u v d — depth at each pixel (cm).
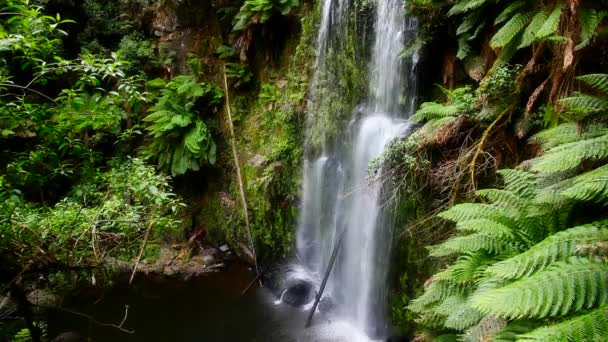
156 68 1115
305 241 849
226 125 1032
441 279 392
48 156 405
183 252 963
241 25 935
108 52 1095
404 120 688
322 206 809
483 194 414
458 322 352
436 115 570
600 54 434
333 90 804
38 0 930
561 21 451
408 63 680
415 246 577
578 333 231
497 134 518
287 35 948
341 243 750
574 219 346
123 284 848
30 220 390
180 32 1109
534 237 359
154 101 1055
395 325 625
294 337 689
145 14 1116
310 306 774
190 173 1032
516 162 501
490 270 303
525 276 284
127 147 1031
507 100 504
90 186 463
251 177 920
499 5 530
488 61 560
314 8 852
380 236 642
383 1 711
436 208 555
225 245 986
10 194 379
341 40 788
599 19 403
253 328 725
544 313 250
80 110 392
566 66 412
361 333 687
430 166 556
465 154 534
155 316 763
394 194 584
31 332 411
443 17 613
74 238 426
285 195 867
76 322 725
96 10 1089
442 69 650
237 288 864
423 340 439
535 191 393
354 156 743
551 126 459
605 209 336
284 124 882
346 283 746
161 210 487
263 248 902
